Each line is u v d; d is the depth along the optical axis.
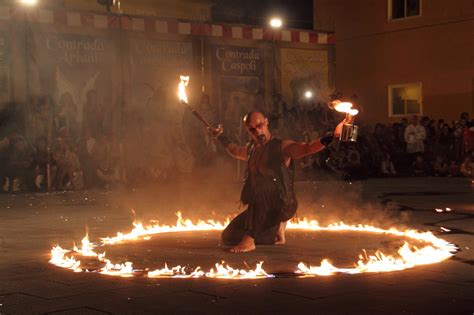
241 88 19.86
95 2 22.05
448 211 10.54
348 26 25.72
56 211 11.55
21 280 5.25
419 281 5.03
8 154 15.95
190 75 19.05
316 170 19.30
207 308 4.29
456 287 4.82
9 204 13.00
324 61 21.20
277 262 5.83
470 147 19.00
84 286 4.99
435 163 19.83
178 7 24.31
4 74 16.58
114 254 6.41
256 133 6.68
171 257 6.17
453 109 22.92
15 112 16.64
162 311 4.23
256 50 20.09
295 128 20.03
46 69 17.03
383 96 24.84
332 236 7.57
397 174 19.95
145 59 18.36
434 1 23.22
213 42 19.42
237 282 5.04
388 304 4.34
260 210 6.54
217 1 26.67
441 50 23.14
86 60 17.56
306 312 4.16
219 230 8.46
